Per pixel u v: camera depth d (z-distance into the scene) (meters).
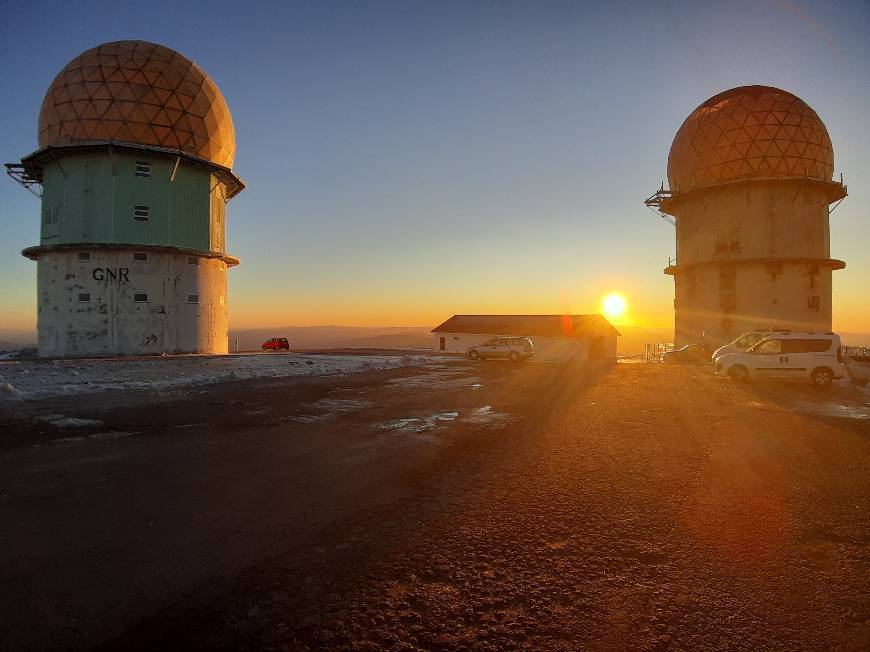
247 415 9.40
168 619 2.84
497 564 3.56
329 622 2.83
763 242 32.97
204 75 30.06
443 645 2.64
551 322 43.97
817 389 14.66
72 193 27.02
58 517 4.36
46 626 2.76
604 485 5.39
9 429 7.85
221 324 31.58
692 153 34.84
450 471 5.89
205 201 30.00
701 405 11.26
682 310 37.25
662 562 3.59
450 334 45.94
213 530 4.12
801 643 2.65
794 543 3.94
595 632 2.75
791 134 32.16
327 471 5.86
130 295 27.09
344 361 22.48
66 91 26.81
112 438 7.35
